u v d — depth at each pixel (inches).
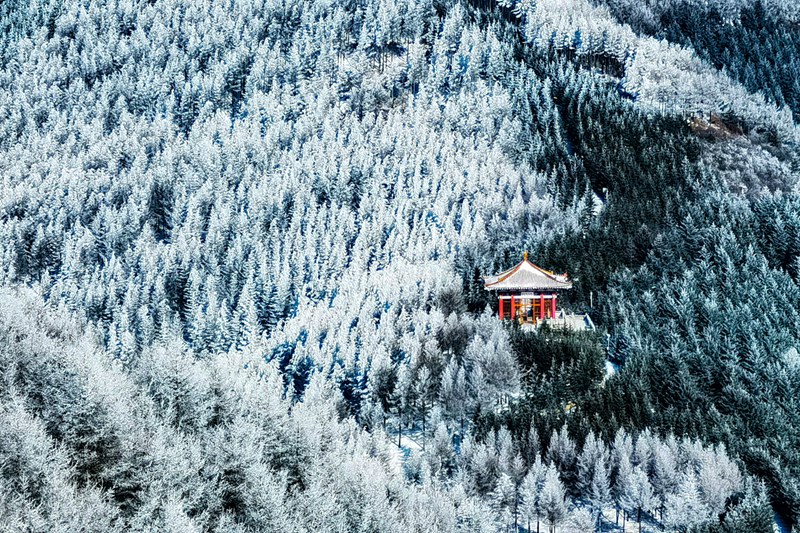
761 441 3257.9
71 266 5708.7
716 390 3774.6
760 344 4055.1
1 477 1955.0
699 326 4345.5
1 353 2581.2
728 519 2837.1
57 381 2423.7
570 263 4975.4
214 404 2733.8
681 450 3115.2
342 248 5703.7
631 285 4756.4
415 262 5374.0
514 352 3774.6
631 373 3663.9
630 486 2918.3
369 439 3228.3
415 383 3661.4
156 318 5059.1
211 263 5679.1
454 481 3056.1
